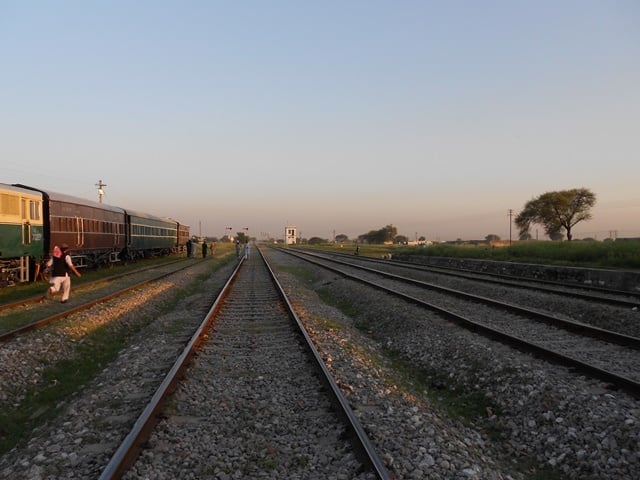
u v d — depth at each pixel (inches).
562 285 900.0
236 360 375.2
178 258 2203.5
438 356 408.2
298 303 689.6
